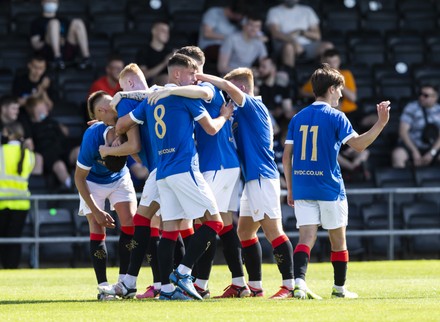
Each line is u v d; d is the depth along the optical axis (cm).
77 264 3912
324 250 3959
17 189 3762
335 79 2167
